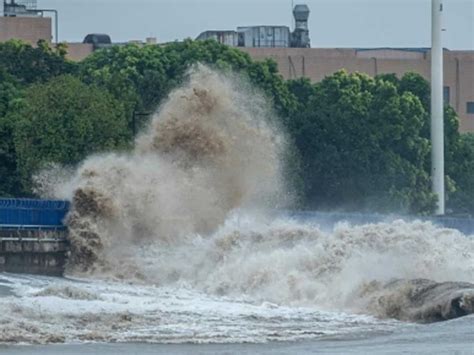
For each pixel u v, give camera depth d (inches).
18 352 3663.9
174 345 3831.2
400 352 3767.2
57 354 3644.2
